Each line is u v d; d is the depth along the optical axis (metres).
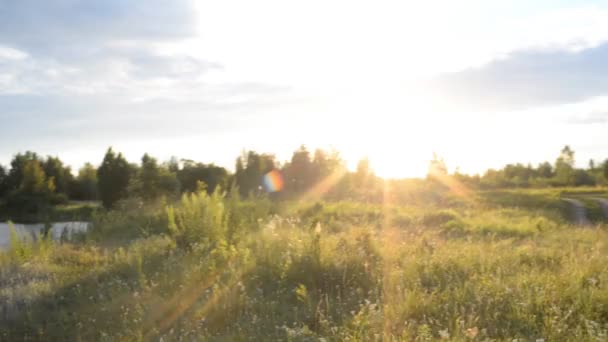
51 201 63.31
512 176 94.62
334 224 18.06
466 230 17.98
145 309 6.84
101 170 50.72
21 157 73.50
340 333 5.45
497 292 6.68
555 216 27.95
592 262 8.23
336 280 7.90
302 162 48.06
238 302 6.90
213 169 43.66
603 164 83.06
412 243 11.42
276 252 9.03
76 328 6.38
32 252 11.34
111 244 13.06
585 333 5.46
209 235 11.52
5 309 7.21
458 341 5.02
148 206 20.50
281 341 5.48
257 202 18.06
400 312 6.09
